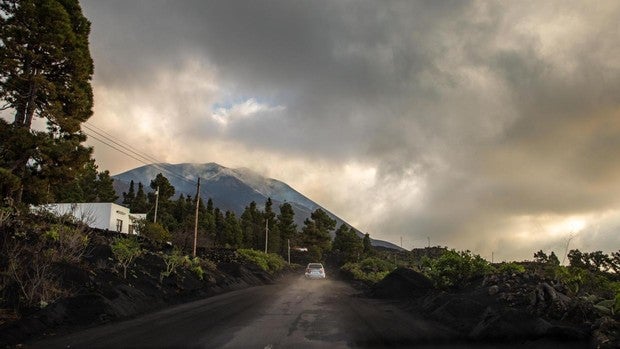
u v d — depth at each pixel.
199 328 10.42
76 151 25.22
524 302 10.08
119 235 27.05
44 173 24.41
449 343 8.48
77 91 25.42
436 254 62.78
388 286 19.42
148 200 71.75
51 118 24.78
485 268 16.03
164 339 8.97
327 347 8.17
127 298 14.02
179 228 62.62
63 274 13.12
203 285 22.19
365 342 8.66
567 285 12.02
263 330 10.13
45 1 23.62
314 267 42.78
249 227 93.31
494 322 8.91
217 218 92.75
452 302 11.60
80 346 8.30
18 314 10.03
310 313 13.46
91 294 12.35
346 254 96.69
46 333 9.62
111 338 9.10
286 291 24.05
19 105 24.20
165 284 18.38
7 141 22.66
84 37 26.48
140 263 19.36
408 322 11.38
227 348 8.09
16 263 11.72
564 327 7.87
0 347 8.21
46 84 24.08
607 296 10.93
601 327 7.63
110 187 66.81
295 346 8.28
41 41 23.70
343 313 13.46
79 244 16.20
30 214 19.83
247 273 34.41
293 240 107.94
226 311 13.97
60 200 46.78
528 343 7.96
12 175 21.00
